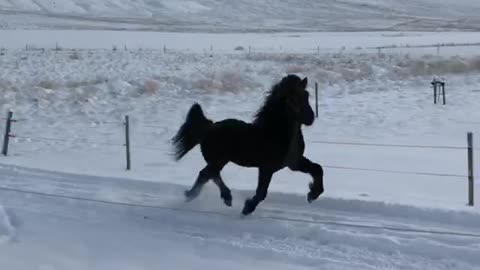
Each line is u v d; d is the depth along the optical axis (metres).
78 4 85.69
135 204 7.44
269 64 27.84
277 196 7.58
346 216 6.81
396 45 37.41
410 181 9.12
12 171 9.27
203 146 7.02
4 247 5.93
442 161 10.79
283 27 68.06
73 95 20.09
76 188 8.32
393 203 6.95
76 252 5.82
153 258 5.66
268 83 23.91
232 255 5.71
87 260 5.61
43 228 6.57
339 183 9.00
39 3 83.75
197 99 20.38
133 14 81.94
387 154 11.57
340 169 10.16
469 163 7.44
